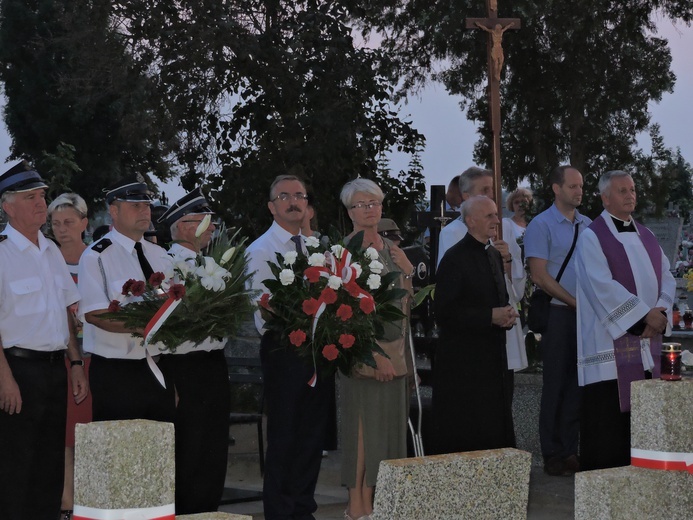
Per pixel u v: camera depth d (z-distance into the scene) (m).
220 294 5.05
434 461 3.18
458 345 5.70
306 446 5.46
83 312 5.26
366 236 5.93
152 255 5.52
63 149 18.41
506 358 5.80
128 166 32.97
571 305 7.30
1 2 33.28
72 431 6.38
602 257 6.30
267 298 5.23
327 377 5.44
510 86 19.73
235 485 7.63
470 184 6.93
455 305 5.68
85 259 5.32
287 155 12.86
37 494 5.34
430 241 7.75
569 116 19.50
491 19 8.31
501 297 5.78
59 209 6.80
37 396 5.29
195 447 5.48
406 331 5.95
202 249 5.95
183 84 12.92
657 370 6.32
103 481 2.80
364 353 5.27
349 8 13.37
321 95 12.66
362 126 12.92
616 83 19.33
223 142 13.11
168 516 2.89
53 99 32.69
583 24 18.53
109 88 14.50
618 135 19.84
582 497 3.69
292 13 13.35
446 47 19.16
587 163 19.78
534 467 7.74
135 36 13.12
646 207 19.30
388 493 3.13
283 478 5.42
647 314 6.11
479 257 5.77
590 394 6.36
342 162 12.77
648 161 19.47
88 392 6.44
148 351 5.11
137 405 5.27
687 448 3.74
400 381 5.81
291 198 5.72
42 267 5.43
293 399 5.39
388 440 5.73
